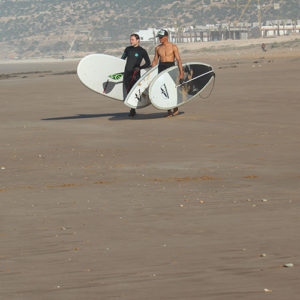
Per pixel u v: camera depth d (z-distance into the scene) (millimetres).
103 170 24172
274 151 27625
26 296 10062
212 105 50219
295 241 12875
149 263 11688
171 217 15648
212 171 23141
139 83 45156
